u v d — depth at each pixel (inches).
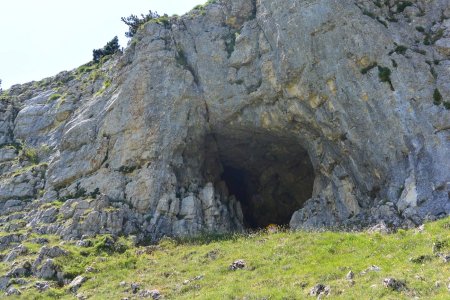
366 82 1094.4
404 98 1047.6
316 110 1164.5
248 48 1294.3
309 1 1196.5
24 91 1886.1
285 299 664.4
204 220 1218.0
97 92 1555.1
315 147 1225.4
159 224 1159.6
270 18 1270.9
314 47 1162.0
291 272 780.6
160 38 1408.7
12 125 1706.4
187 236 1131.9
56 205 1270.9
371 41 1114.1
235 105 1278.3
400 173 1011.9
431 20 1148.5
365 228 972.6
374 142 1064.8
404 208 956.6
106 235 1079.6
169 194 1215.6
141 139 1280.8
